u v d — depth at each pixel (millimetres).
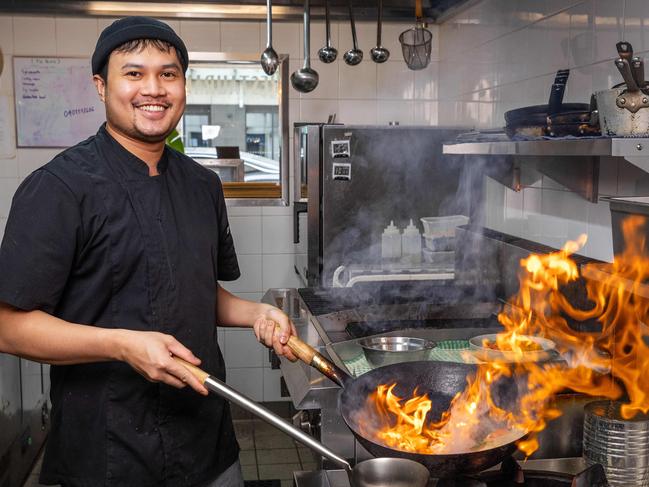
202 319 1598
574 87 2359
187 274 1559
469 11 3359
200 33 3793
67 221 1423
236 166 4023
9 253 1388
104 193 1471
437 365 1508
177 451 1562
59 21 3703
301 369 1777
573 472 1389
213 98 3973
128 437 1516
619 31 2074
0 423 2799
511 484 1306
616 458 1324
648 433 1315
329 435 1612
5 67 3719
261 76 3975
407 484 1146
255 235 3982
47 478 1570
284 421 1201
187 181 1634
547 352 1805
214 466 1638
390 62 3889
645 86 1410
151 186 1528
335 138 3219
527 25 2699
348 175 3240
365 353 1879
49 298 1410
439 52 3857
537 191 2697
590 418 1382
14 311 1397
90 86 3760
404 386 1487
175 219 1561
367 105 3910
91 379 1506
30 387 3219
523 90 2748
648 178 1933
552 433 1494
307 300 2574
